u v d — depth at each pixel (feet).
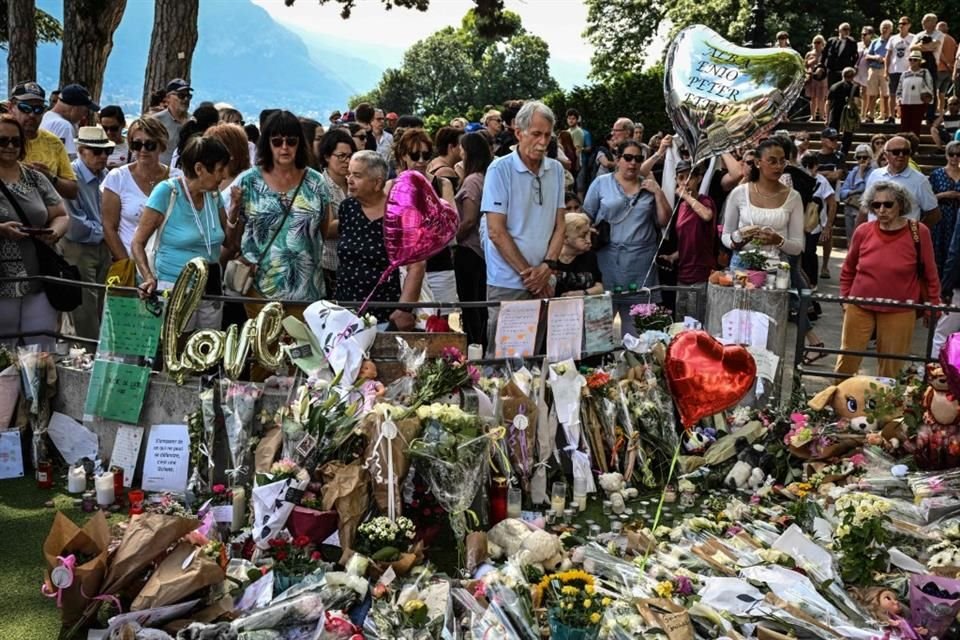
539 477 18.53
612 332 21.18
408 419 15.83
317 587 13.78
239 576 14.49
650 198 23.90
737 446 20.26
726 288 22.35
